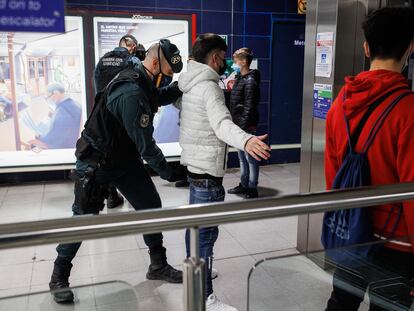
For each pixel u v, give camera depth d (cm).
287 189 496
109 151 243
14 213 415
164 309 253
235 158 586
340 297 172
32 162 502
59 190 486
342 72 276
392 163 141
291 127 607
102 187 251
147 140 240
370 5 265
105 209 429
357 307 176
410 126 134
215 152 224
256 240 350
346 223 154
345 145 151
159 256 281
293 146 612
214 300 241
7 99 484
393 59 147
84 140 245
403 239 144
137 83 238
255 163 452
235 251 330
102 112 239
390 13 144
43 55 485
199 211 111
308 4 297
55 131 502
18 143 495
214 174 225
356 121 147
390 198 125
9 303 153
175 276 280
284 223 385
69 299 160
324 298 198
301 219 325
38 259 318
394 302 163
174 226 109
